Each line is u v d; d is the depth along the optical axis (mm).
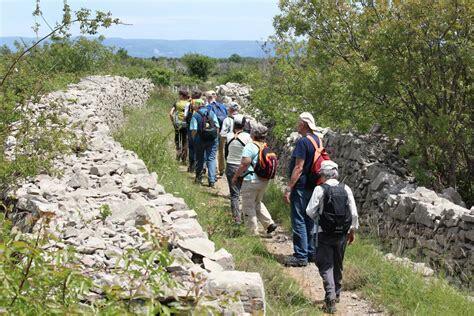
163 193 7105
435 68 9805
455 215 8008
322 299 6945
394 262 7930
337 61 12172
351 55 11820
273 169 8898
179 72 40094
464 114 9852
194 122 12203
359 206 10703
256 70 17547
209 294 4383
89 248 4750
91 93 13688
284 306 6395
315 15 12570
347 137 11664
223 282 4414
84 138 7930
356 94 10625
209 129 12102
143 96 24922
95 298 4066
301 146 7859
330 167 6691
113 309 3254
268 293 6605
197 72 42719
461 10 9242
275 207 10750
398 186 9758
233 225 8836
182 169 13758
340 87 11508
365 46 10820
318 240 6629
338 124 12125
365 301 6910
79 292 3357
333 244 6602
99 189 6641
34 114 8172
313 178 7875
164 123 18641
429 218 8391
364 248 8586
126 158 8328
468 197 10367
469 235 7680
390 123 10648
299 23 12703
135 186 6852
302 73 14734
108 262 4617
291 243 9086
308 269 7949
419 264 7898
